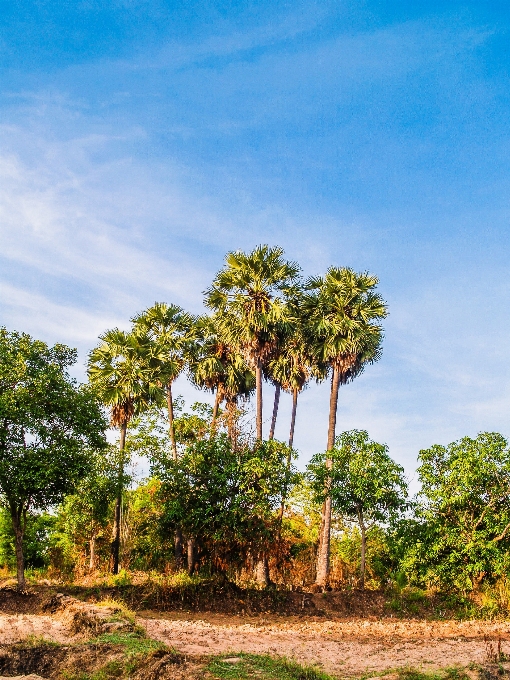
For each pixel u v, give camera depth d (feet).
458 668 35.86
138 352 94.43
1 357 66.23
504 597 70.13
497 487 75.05
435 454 79.00
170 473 77.00
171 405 96.78
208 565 77.00
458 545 74.13
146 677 32.19
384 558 87.61
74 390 69.77
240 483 75.46
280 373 106.83
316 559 95.20
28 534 106.22
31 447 65.51
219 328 94.58
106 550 100.99
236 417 86.79
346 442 82.33
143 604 65.62
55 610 55.83
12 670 34.73
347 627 58.23
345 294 96.58
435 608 71.56
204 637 48.60
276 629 55.93
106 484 86.02
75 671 34.19
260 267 92.43
